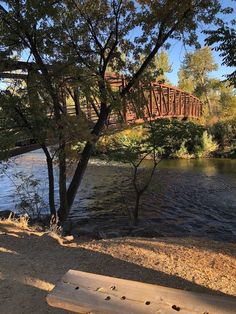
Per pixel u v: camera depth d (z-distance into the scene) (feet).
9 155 35.22
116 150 50.78
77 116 33.88
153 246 20.20
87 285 10.61
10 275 15.89
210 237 40.04
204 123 144.15
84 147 41.04
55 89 34.88
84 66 37.60
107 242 21.38
